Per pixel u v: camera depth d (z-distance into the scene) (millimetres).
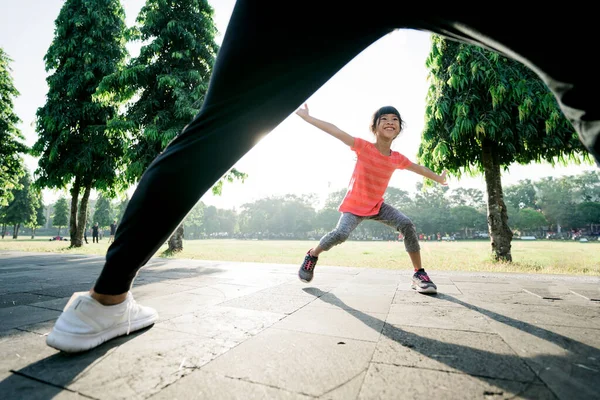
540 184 91438
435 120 7465
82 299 1266
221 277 3561
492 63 6609
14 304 2191
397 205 94188
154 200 1114
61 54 15070
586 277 3639
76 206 14516
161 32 11641
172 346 1319
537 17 821
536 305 2148
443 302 2240
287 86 1104
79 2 15617
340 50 1082
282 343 1366
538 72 929
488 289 2803
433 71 7555
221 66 1094
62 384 980
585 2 765
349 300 2295
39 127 14727
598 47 794
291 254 10766
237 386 974
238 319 1755
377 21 1027
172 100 11578
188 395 916
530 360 1188
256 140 1181
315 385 983
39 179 14570
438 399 900
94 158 14711
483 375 1059
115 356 1205
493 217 7262
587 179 88938
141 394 920
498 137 6848
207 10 12672
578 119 900
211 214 120125
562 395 924
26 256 7465
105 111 14734
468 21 931
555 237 81812
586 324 1682
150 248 1199
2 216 48656
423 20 1016
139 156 11305
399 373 1074
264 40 1043
